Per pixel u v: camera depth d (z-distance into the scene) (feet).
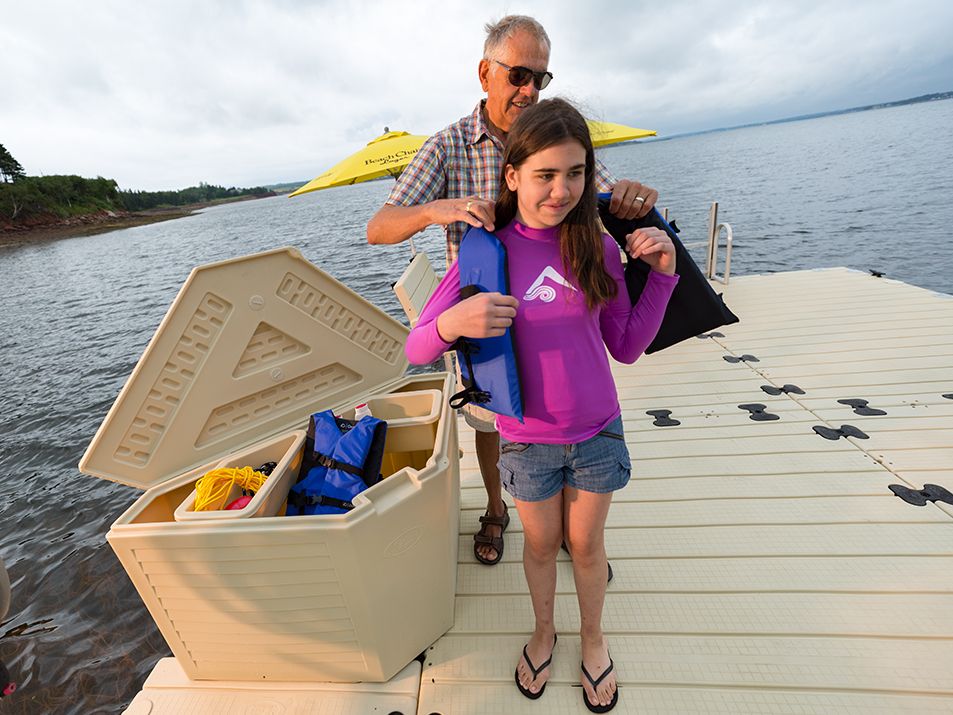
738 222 48.21
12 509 13.23
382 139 19.72
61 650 8.15
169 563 3.95
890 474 7.18
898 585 5.35
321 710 4.44
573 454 3.63
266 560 3.89
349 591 4.04
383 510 3.92
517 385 3.41
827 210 49.78
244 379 5.34
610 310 3.76
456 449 5.69
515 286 3.37
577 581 4.24
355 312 6.12
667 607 5.32
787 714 4.20
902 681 4.38
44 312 44.65
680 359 12.03
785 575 5.62
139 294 49.85
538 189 2.93
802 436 8.36
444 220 3.53
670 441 8.60
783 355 11.58
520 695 4.52
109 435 4.60
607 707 4.30
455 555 5.83
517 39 4.34
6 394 22.98
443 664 4.87
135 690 7.33
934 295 14.26
